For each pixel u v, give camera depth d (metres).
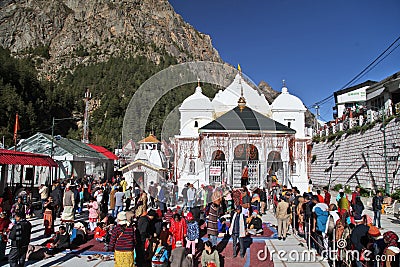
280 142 22.81
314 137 45.09
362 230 8.66
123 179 19.48
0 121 75.81
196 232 9.72
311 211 12.42
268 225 16.48
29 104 87.81
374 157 27.39
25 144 31.05
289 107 35.84
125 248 7.85
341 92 50.38
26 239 9.09
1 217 12.33
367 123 29.81
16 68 101.12
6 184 24.61
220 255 10.95
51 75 195.62
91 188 25.22
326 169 38.34
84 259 10.55
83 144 39.28
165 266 8.62
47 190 19.61
